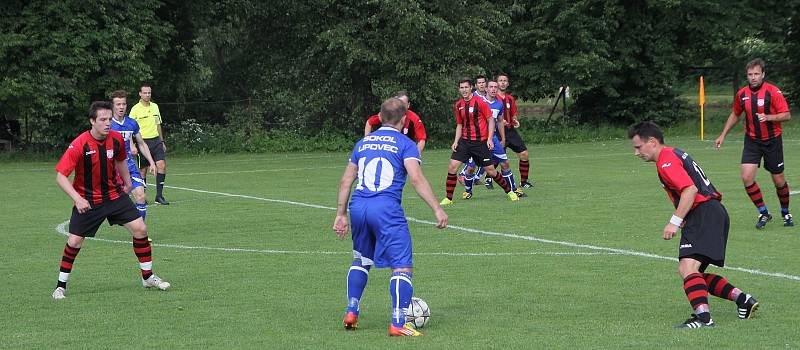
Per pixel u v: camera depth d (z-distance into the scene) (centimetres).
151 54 9806
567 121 11769
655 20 11881
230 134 10269
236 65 12094
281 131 10512
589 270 3027
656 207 4597
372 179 2236
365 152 2259
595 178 6234
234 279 2984
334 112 10969
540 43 11256
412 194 5516
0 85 8675
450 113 10725
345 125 10862
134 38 9162
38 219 4653
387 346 2075
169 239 3891
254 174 7225
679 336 2119
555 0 11212
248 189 6000
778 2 12275
